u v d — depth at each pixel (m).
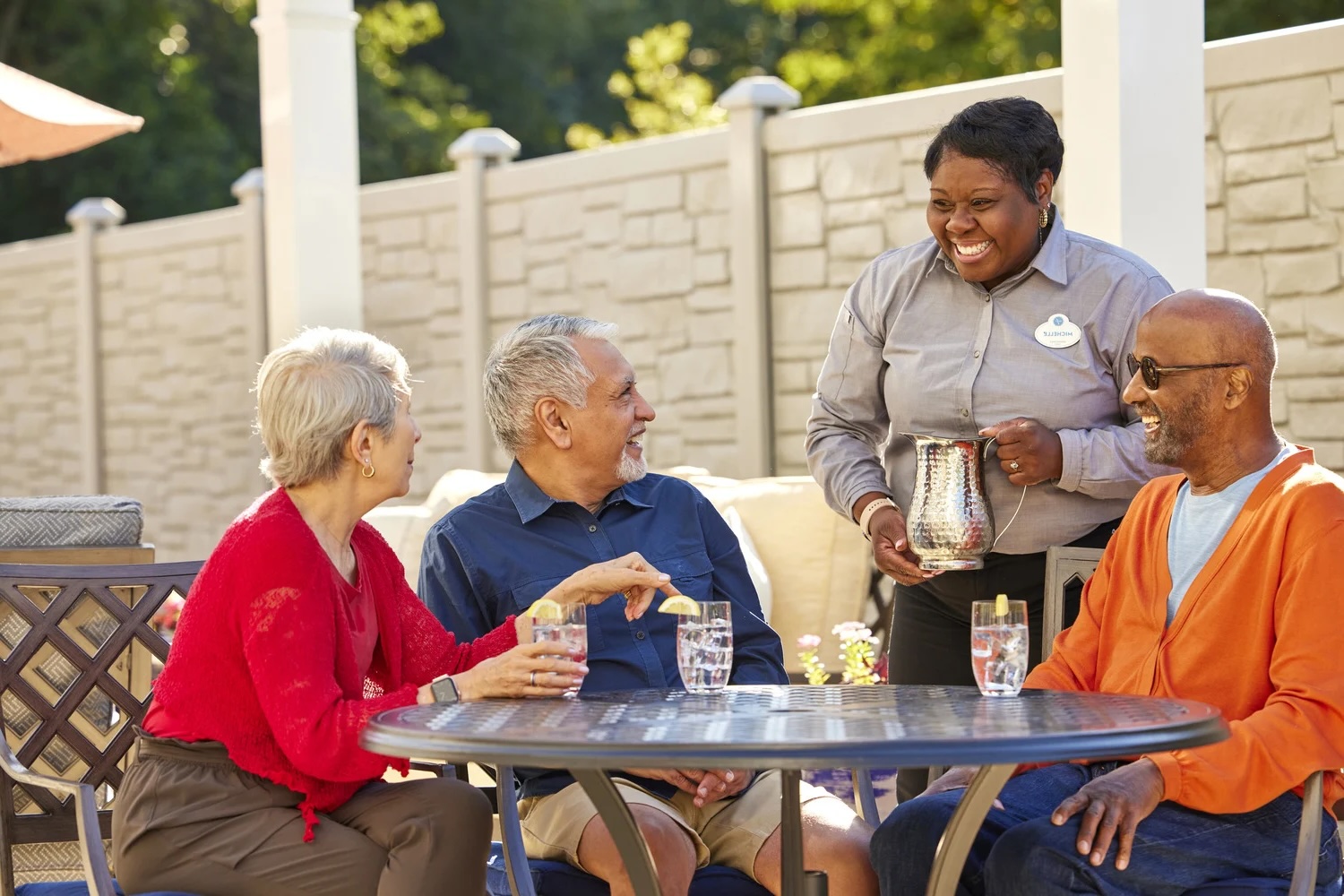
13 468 13.05
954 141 3.72
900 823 3.15
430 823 3.04
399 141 23.72
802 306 7.75
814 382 7.72
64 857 4.20
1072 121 4.74
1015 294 3.88
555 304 8.91
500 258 9.18
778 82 7.82
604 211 8.60
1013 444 3.70
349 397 3.19
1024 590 3.93
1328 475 3.06
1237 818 3.01
